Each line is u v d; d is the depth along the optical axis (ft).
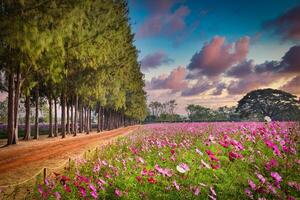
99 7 89.20
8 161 46.62
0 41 58.95
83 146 67.67
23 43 55.67
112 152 37.76
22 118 263.90
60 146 71.15
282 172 19.21
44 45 58.13
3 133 126.00
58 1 60.75
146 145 34.76
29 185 25.94
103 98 145.38
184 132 55.98
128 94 239.09
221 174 19.94
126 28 131.23
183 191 16.07
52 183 19.85
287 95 327.47
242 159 21.99
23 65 67.00
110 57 114.01
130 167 24.72
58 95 113.29
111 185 19.27
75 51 78.02
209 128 60.95
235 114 430.61
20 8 54.39
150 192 16.96
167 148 32.55
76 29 76.07
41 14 56.49
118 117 289.12
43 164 41.57
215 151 26.89
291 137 27.68
